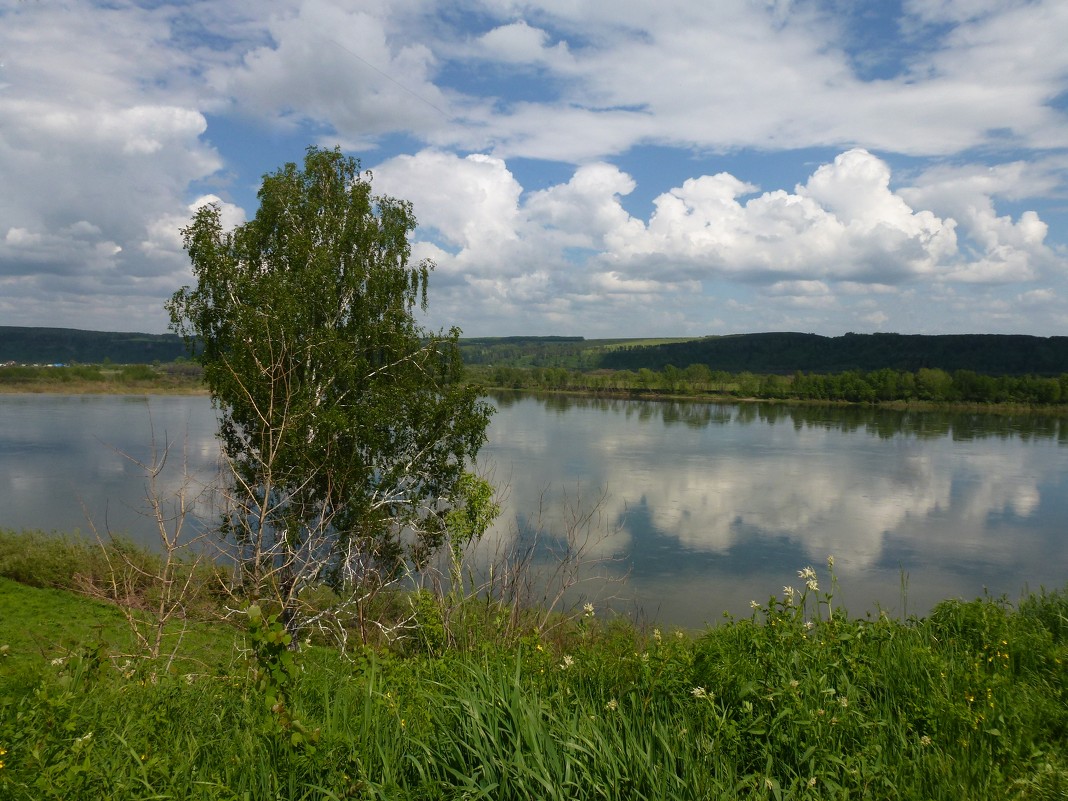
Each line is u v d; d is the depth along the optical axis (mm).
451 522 13523
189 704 4070
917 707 3824
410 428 20047
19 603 17438
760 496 46000
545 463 53906
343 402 19000
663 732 3295
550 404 122938
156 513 7941
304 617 15000
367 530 16562
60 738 3221
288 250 20078
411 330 21516
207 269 19391
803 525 38812
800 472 55688
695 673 3990
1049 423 100562
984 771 3285
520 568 9289
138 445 54438
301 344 17766
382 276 21094
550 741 3143
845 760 3174
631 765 3035
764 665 4082
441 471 20188
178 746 3336
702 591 26641
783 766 3217
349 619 15062
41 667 4445
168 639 8938
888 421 102000
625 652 4598
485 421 20906
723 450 67312
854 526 39062
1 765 2869
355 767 3059
